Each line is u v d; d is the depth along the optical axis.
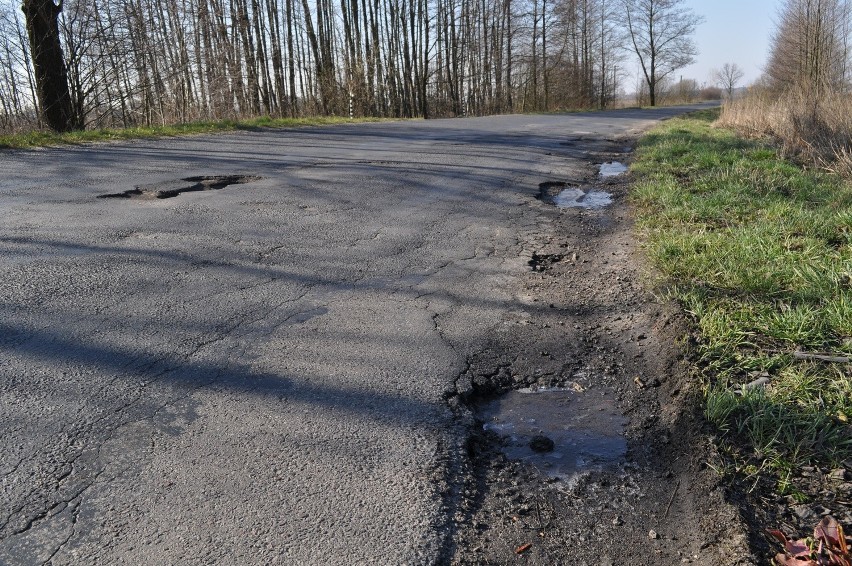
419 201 7.11
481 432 3.00
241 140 11.97
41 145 10.21
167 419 2.87
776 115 12.55
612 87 55.41
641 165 9.33
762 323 3.63
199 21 21.98
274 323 3.89
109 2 17.34
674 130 14.25
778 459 2.54
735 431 2.75
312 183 7.82
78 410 2.91
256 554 2.11
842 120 10.33
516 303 4.39
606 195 7.89
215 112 20.36
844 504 2.30
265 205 6.65
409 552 2.15
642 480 2.66
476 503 2.47
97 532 2.19
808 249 4.69
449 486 2.52
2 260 4.75
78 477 2.47
